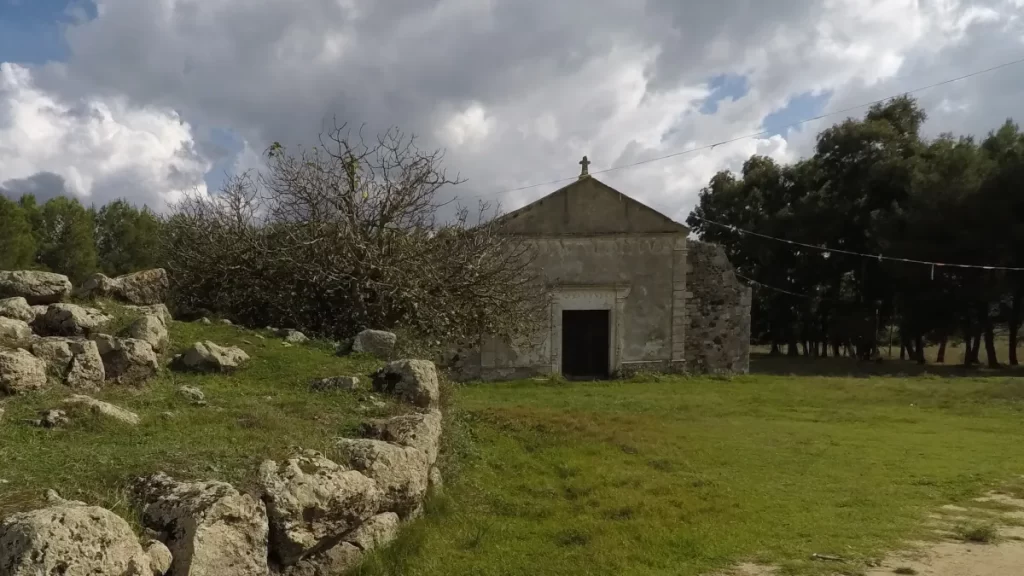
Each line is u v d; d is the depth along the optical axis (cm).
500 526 587
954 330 2859
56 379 587
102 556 297
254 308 1213
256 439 491
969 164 2634
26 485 353
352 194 1222
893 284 2944
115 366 650
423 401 719
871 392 1516
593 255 1925
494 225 1491
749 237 3644
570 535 570
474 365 1853
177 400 615
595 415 1116
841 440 978
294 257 1187
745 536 564
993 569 497
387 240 1254
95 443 453
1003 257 2512
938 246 2606
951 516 626
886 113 3275
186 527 344
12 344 605
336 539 438
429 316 1255
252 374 759
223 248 1216
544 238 1908
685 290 1955
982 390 1489
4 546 282
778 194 3631
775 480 753
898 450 911
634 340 1934
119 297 921
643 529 579
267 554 386
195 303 1216
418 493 533
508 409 1112
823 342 3666
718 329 2017
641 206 1942
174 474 395
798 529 584
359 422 596
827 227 3203
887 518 616
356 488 443
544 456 834
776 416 1224
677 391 1581
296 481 410
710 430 1052
